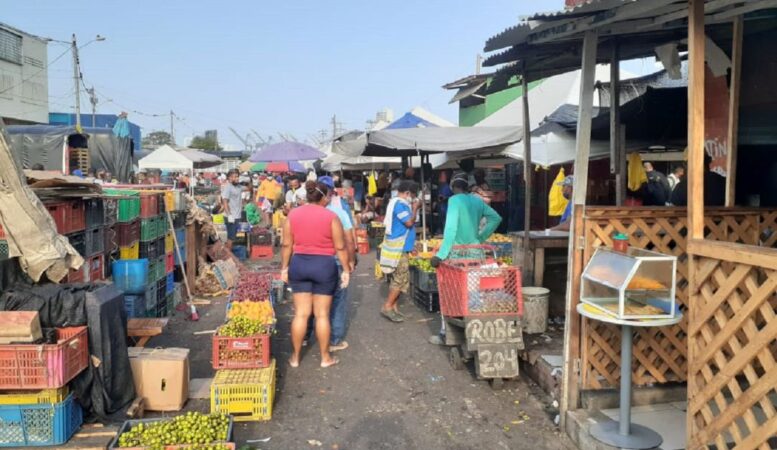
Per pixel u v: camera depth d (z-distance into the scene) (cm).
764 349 318
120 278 718
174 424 416
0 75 3588
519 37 524
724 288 346
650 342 491
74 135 1777
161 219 843
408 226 830
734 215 476
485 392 578
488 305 582
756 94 604
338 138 1371
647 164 1201
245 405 511
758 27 595
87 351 446
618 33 512
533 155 918
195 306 935
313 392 580
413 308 930
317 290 641
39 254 459
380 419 519
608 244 477
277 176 3325
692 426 377
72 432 430
